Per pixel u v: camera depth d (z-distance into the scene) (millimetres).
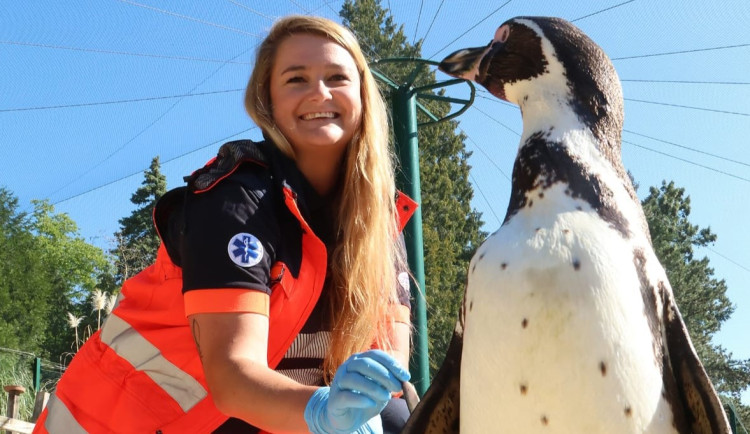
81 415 2467
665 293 1850
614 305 1719
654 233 34281
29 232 33750
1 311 29938
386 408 2729
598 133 1998
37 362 9133
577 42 2072
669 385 1806
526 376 1719
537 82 2078
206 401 2396
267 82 2623
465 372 1839
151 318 2439
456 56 2281
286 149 2516
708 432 1806
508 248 1811
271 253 2305
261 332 2211
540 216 1848
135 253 26609
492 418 1768
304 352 2545
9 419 6285
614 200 1877
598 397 1690
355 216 2607
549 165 1913
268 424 2111
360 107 2633
